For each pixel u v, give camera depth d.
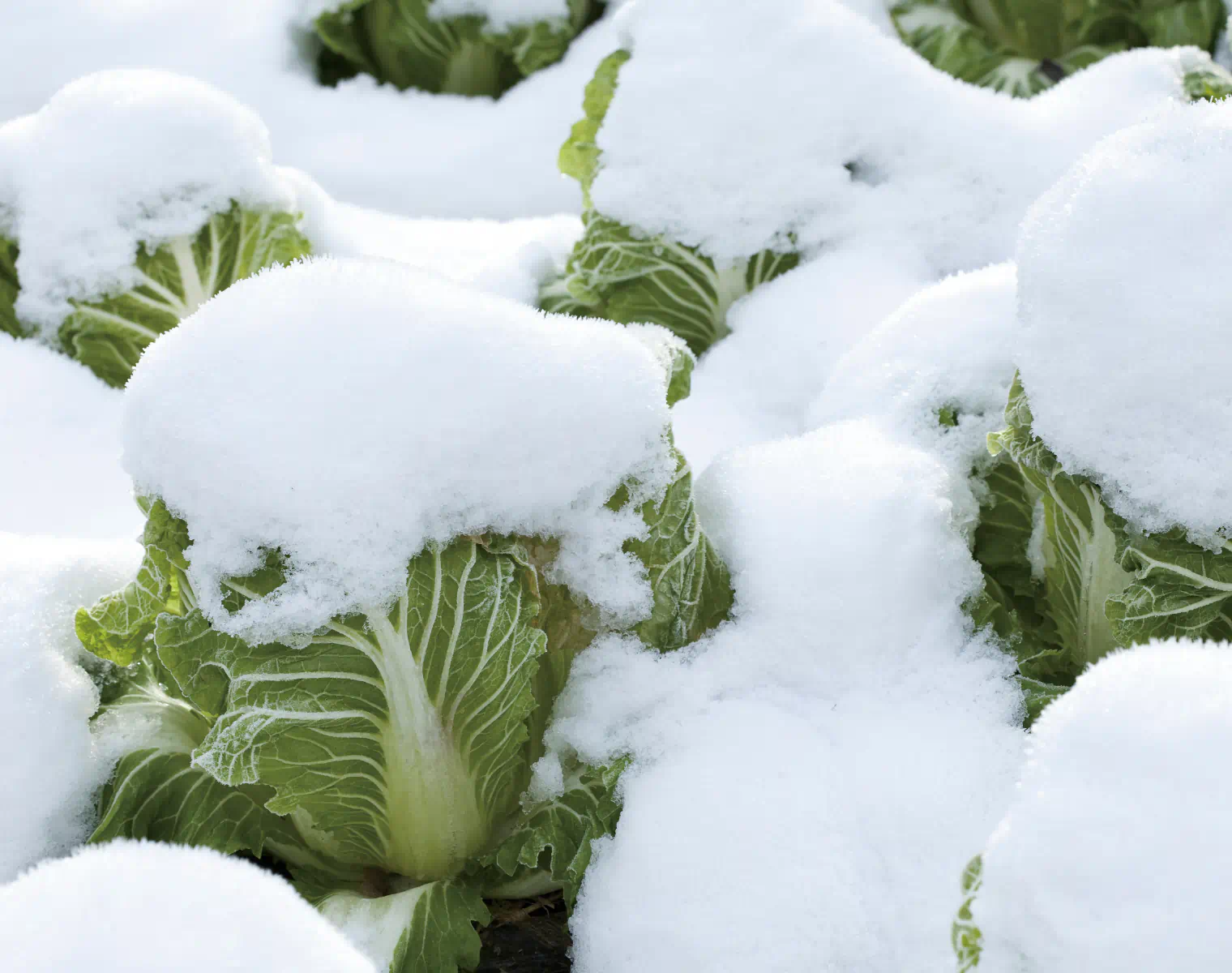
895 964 2.57
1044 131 3.15
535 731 2.67
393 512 2.55
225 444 2.55
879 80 3.14
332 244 3.24
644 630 2.66
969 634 2.69
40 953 2.03
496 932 2.69
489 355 2.58
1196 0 3.57
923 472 2.70
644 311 3.15
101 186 3.08
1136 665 2.41
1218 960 2.09
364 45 3.78
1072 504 2.67
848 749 2.62
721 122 3.11
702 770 2.62
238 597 2.57
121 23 3.71
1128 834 2.21
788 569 2.67
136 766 2.65
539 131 3.61
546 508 2.60
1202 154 2.61
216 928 2.13
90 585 2.70
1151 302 2.59
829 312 3.05
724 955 2.57
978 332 2.79
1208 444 2.58
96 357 3.10
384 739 2.61
